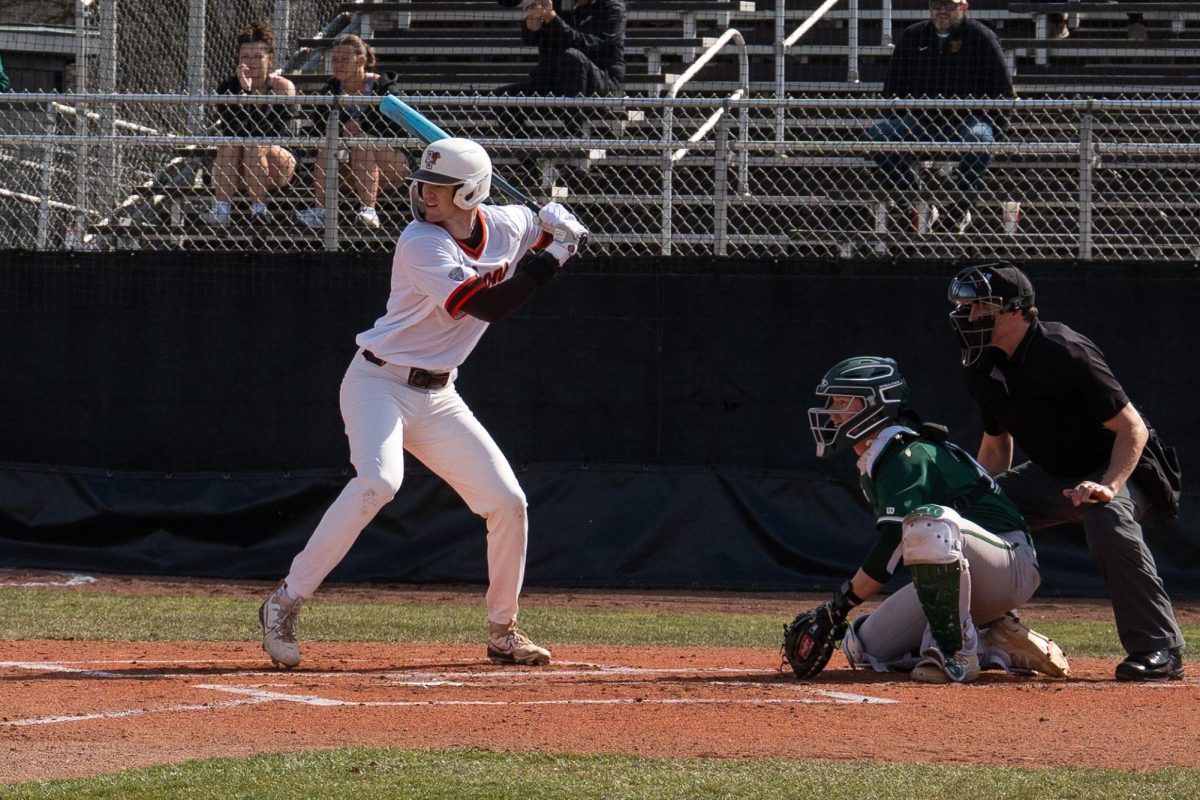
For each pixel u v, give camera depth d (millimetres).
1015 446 36125
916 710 17625
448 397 21469
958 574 19500
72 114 50031
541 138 42875
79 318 38594
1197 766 14641
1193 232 43344
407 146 38719
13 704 17688
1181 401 36281
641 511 37438
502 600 22297
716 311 37562
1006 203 39875
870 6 57812
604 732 16156
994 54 42781
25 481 38406
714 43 52000
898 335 37125
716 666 22594
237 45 47219
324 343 38094
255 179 40812
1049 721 17000
